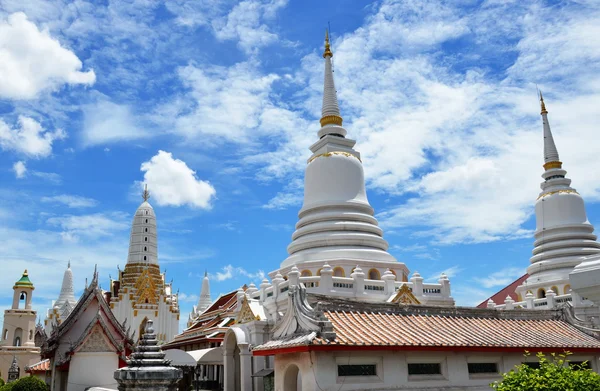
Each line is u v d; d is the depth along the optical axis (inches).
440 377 855.7
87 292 1290.6
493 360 914.7
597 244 1945.1
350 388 767.1
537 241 2028.8
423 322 916.6
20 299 3272.6
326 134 1902.1
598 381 535.5
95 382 1184.2
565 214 1990.7
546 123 2208.4
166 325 3587.6
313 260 1577.3
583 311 1526.8
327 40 2076.8
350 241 1626.5
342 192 1752.0
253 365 1279.5
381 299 1411.2
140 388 527.2
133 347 1279.5
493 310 1014.4
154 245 3811.5
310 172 1815.9
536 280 1926.7
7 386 1644.9
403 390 808.9
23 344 3142.2
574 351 940.0
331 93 1982.0
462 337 873.5
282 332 858.8
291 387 836.6
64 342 1245.1
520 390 542.0
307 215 1768.0
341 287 1380.4
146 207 3875.5
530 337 940.6
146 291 3587.6
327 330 759.1
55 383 1221.7
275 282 1359.5
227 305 2199.8
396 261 1625.2
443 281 1561.3
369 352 804.0
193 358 1524.4
